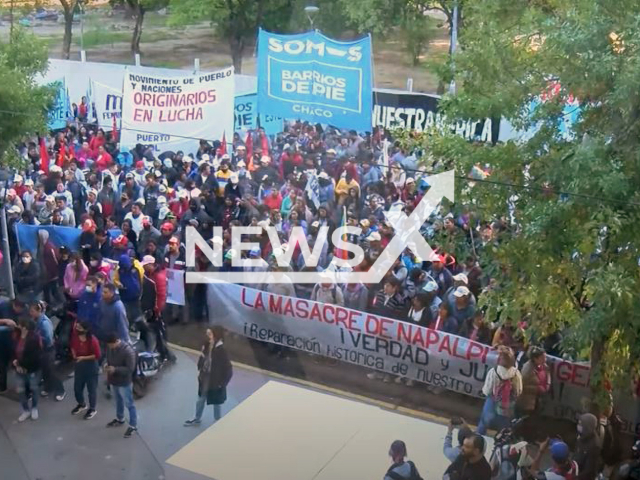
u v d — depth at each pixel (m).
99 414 5.90
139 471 5.57
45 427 5.85
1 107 7.42
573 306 5.12
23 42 7.67
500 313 5.56
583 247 4.83
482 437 5.35
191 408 5.95
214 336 6.14
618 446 5.27
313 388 6.08
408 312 6.07
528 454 5.36
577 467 5.23
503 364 5.47
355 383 6.04
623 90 4.67
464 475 5.36
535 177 5.28
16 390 6.09
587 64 4.88
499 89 5.33
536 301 5.14
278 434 5.72
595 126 5.04
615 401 5.27
